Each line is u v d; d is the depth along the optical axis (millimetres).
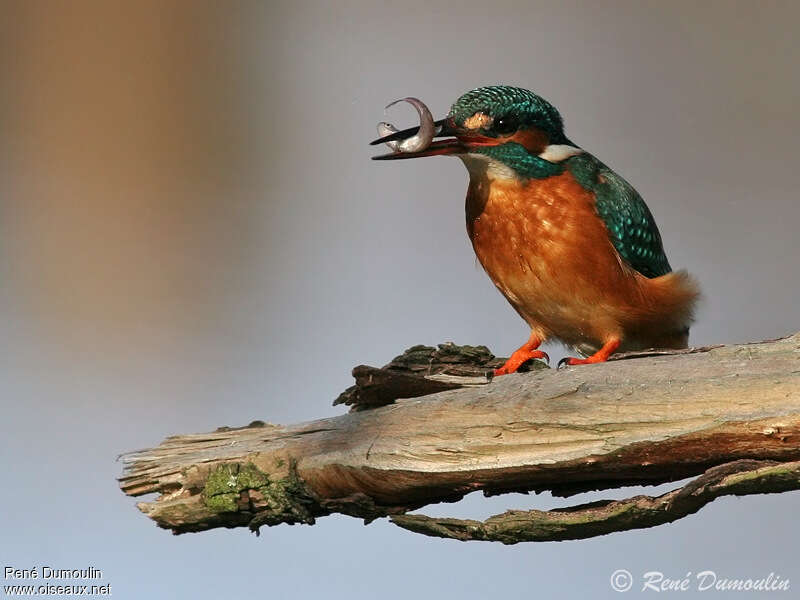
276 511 5434
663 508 4809
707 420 4812
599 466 5008
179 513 5512
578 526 4926
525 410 5098
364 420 5398
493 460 5117
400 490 5316
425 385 5449
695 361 4961
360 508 5410
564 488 5250
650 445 4887
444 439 5211
